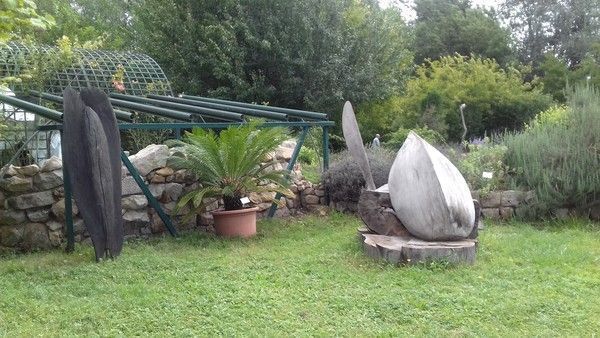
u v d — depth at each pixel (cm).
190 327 496
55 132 1107
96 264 686
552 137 1009
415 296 562
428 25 3772
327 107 2005
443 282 607
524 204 969
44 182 815
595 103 1012
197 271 667
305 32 1939
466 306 536
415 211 696
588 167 948
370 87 2047
